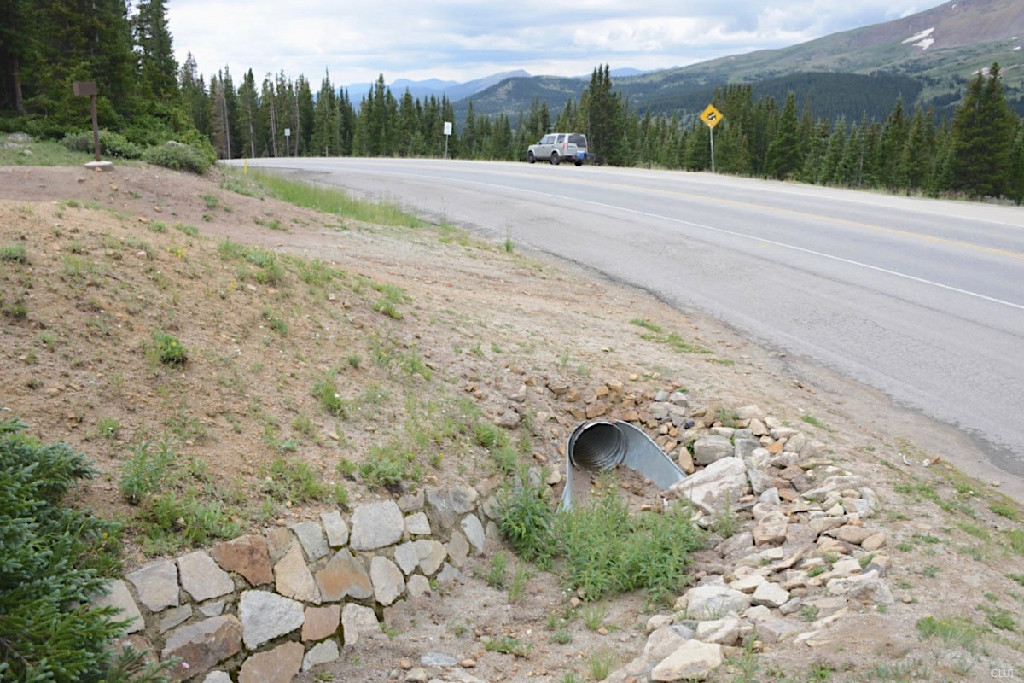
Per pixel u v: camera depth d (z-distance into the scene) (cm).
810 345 1104
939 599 476
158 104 3234
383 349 802
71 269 671
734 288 1395
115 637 375
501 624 519
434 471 630
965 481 704
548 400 838
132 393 570
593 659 459
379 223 1741
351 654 464
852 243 1717
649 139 12194
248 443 569
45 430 498
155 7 5009
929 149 8988
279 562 472
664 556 571
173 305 698
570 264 1552
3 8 3100
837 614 459
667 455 763
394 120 10906
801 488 679
